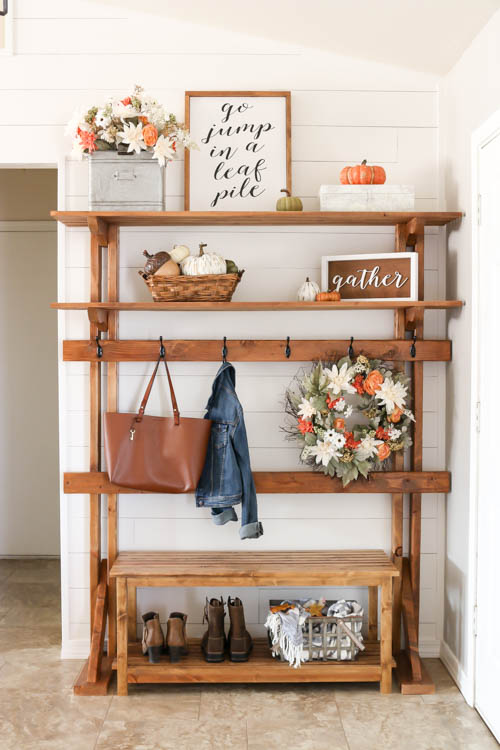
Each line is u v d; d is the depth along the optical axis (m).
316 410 2.87
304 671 2.79
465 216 2.80
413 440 3.07
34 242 4.49
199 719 2.61
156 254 2.83
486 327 2.61
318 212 2.79
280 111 3.03
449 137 2.97
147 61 3.05
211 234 3.06
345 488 3.00
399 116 3.08
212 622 2.86
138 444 2.86
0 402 4.52
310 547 3.11
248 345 2.99
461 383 2.89
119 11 3.04
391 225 3.06
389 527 3.12
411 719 2.62
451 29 2.64
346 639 2.84
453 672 2.94
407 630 2.95
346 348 3.00
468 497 2.79
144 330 3.06
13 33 3.03
